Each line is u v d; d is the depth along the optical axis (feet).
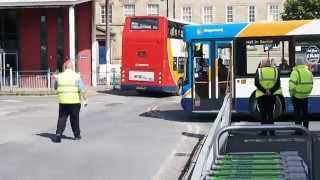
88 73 156.56
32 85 137.59
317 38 70.08
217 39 72.69
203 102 73.82
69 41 141.69
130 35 125.18
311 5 176.96
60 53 149.89
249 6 242.99
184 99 74.64
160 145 54.24
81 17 154.81
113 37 246.06
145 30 124.26
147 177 39.99
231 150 47.50
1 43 151.33
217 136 25.36
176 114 84.58
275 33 70.74
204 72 73.77
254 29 71.26
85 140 57.93
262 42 71.00
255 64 71.05
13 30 151.23
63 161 46.57
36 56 150.71
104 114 85.87
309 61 70.08
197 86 74.02
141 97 123.34
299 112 55.06
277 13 240.94
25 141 57.62
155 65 123.65
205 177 22.27
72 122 57.88
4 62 147.02
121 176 40.50
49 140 58.13
